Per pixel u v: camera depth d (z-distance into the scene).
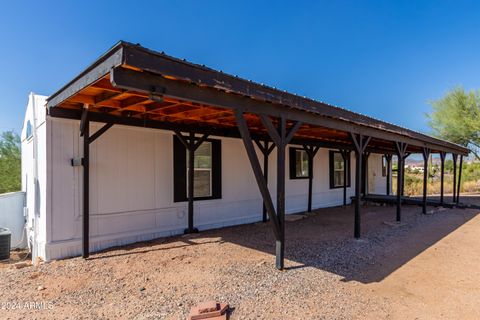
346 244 5.27
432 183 19.47
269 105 3.85
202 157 6.70
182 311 2.77
